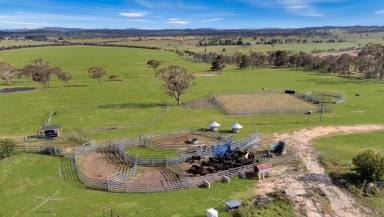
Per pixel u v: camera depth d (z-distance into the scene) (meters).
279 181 43.62
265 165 44.97
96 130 70.06
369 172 41.75
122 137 64.44
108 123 75.94
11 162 51.41
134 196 40.53
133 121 77.25
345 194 40.25
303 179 44.06
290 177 44.75
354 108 86.75
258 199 38.72
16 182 44.78
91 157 53.56
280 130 66.81
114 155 54.22
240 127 65.31
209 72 172.75
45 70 133.62
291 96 103.38
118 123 75.81
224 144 54.38
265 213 35.88
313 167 47.81
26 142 62.69
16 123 77.62
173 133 64.94
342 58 165.25
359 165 42.66
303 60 193.50
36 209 37.47
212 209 34.66
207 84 131.38
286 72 173.88
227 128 68.69
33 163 51.34
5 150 53.34
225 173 45.34
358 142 59.00
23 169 49.00
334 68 162.00
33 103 99.56
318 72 173.38
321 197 39.44
